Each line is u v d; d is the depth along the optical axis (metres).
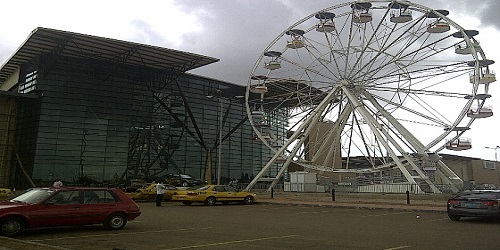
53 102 42.75
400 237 11.27
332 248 9.34
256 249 9.16
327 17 37.22
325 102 37.97
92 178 43.19
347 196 32.22
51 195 11.61
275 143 42.00
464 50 33.12
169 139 48.75
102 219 12.36
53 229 12.67
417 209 21.11
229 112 55.03
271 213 20.06
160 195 24.84
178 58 45.38
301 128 38.53
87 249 9.20
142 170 46.19
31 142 41.88
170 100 49.88
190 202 25.81
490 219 16.25
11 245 8.97
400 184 33.06
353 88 37.03
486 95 32.03
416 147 34.53
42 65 42.94
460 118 32.34
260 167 57.25
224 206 25.33
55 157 41.75
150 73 48.78
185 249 9.18
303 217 17.89
